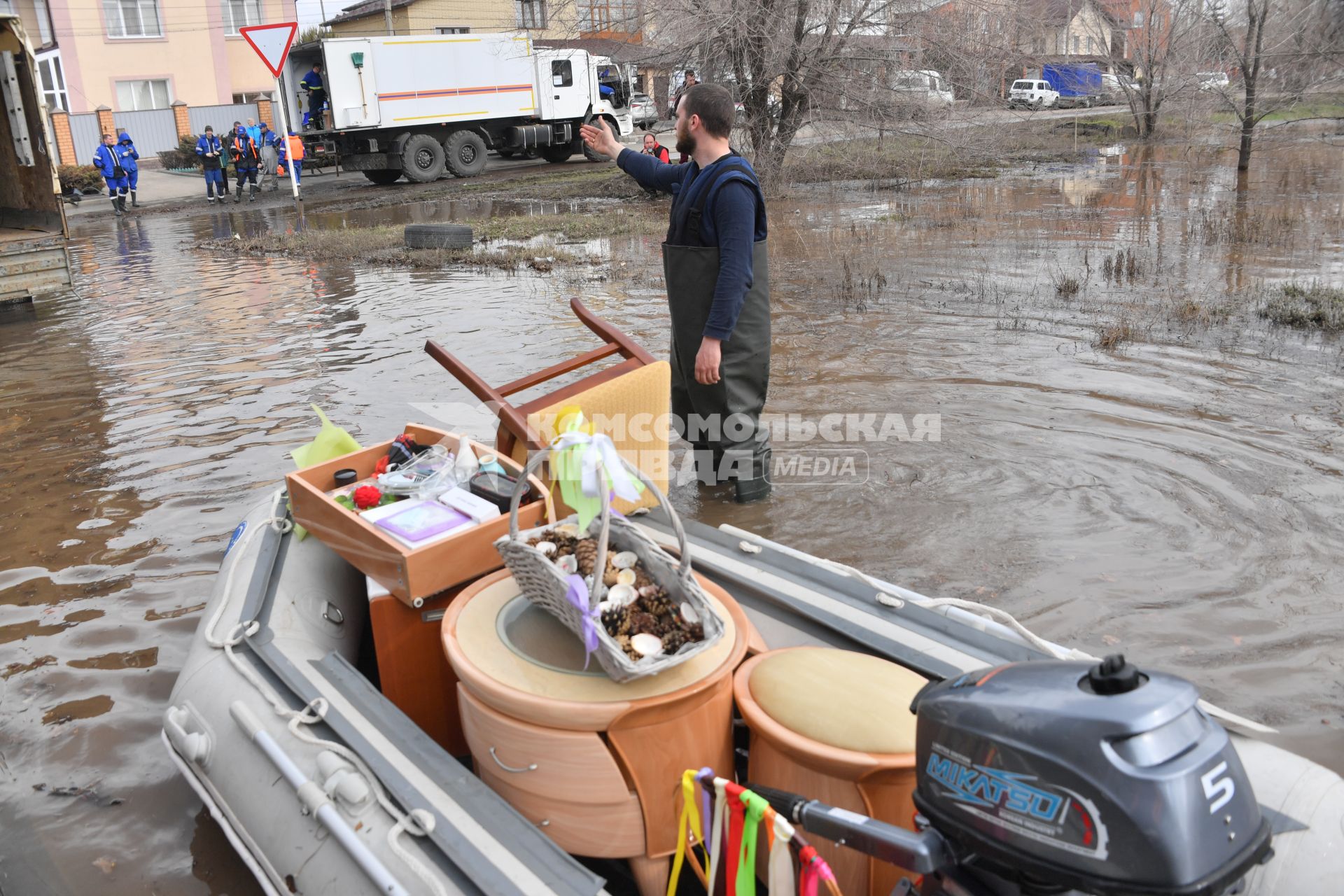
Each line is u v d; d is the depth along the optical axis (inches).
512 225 651.5
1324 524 176.9
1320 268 424.2
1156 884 50.8
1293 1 879.1
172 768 123.6
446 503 107.3
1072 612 151.4
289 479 116.5
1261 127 1068.5
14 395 297.4
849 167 930.7
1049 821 54.2
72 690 140.4
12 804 117.3
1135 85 1157.1
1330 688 131.0
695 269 169.6
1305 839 70.9
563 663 85.1
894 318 351.6
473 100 1034.7
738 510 191.8
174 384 301.0
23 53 440.1
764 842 79.4
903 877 76.2
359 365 311.7
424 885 73.8
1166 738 52.1
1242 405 245.3
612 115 1170.0
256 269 532.4
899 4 754.8
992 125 984.9
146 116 1270.9
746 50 746.8
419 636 104.2
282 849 86.1
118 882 104.8
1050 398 254.5
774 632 104.8
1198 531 176.4
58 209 456.1
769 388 270.8
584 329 343.6
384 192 948.0
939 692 63.4
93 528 195.9
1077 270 437.4
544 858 73.7
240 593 117.5
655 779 82.7
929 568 167.0
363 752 86.3
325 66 940.6
